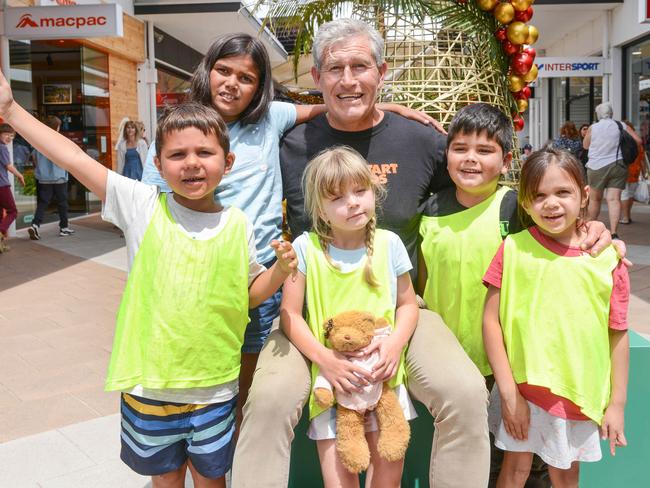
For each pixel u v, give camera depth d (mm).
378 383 2164
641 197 13648
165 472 2217
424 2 3090
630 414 2592
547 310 2219
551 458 2219
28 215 11023
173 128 2119
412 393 2238
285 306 2342
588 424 2221
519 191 2303
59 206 10328
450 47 3125
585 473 2641
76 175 2242
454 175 2479
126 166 10516
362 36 2529
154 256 2156
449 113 3043
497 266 2328
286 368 2168
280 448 2078
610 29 14195
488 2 3070
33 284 6973
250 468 2064
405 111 2826
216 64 2586
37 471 3059
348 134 2699
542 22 15641
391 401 2162
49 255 8648
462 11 3059
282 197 2801
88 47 12500
